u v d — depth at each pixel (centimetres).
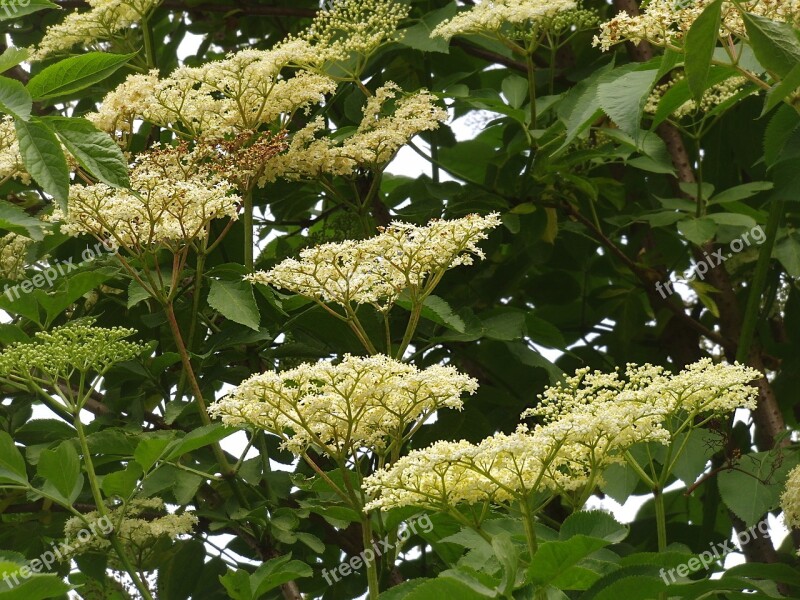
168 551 478
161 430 440
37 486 438
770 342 627
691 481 413
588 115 392
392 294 399
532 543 298
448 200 561
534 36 539
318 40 546
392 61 636
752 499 405
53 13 673
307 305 495
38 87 345
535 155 551
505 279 586
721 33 347
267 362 499
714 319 655
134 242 411
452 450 294
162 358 462
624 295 630
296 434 329
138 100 470
